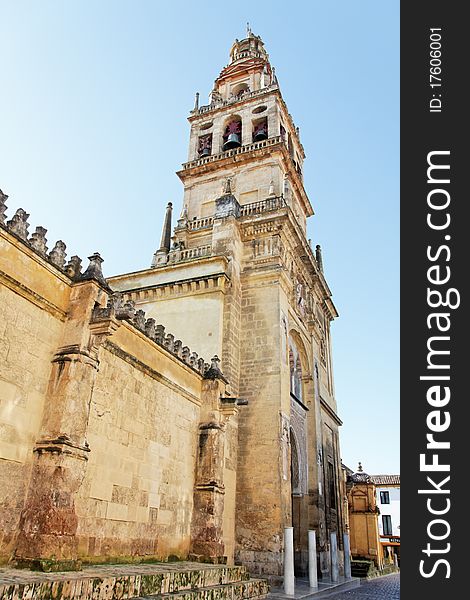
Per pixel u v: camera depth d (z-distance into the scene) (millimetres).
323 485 33938
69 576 9953
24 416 11797
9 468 11180
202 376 21328
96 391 14117
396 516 71562
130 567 13477
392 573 56531
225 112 41938
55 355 12930
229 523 22500
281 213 30141
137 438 15914
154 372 17375
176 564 16141
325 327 44094
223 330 26859
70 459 11734
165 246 36188
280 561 21750
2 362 11414
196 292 28250
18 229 12320
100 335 13375
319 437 34250
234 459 24297
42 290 12867
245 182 36750
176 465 18297
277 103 39906
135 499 15359
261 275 28875
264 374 26188
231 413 20859
